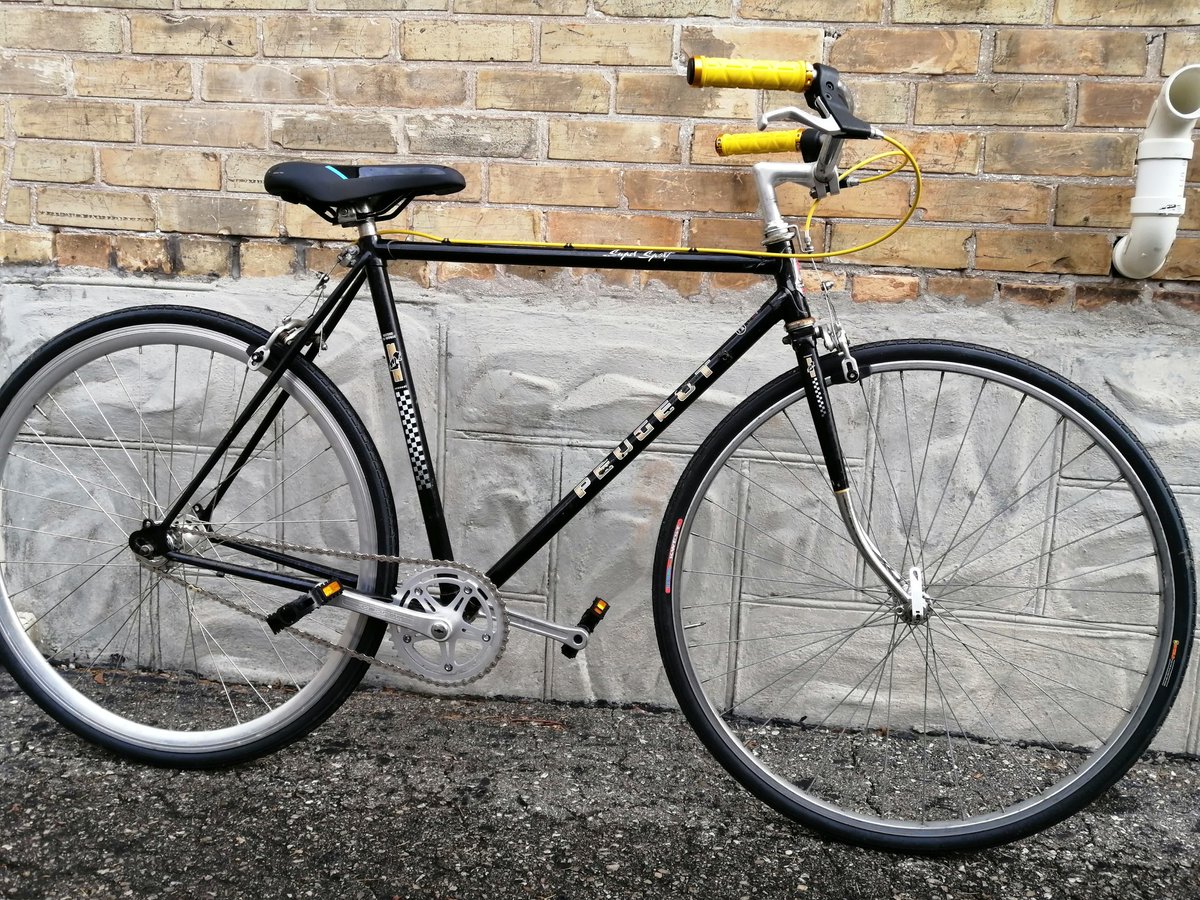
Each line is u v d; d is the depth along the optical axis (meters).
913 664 2.07
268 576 1.75
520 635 2.12
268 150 2.00
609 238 1.98
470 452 2.07
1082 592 2.01
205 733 1.85
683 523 1.75
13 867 1.56
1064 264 1.91
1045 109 1.87
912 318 1.97
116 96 2.01
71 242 2.07
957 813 1.81
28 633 2.18
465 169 1.98
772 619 2.09
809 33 1.88
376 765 1.89
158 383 2.10
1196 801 1.85
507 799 1.80
